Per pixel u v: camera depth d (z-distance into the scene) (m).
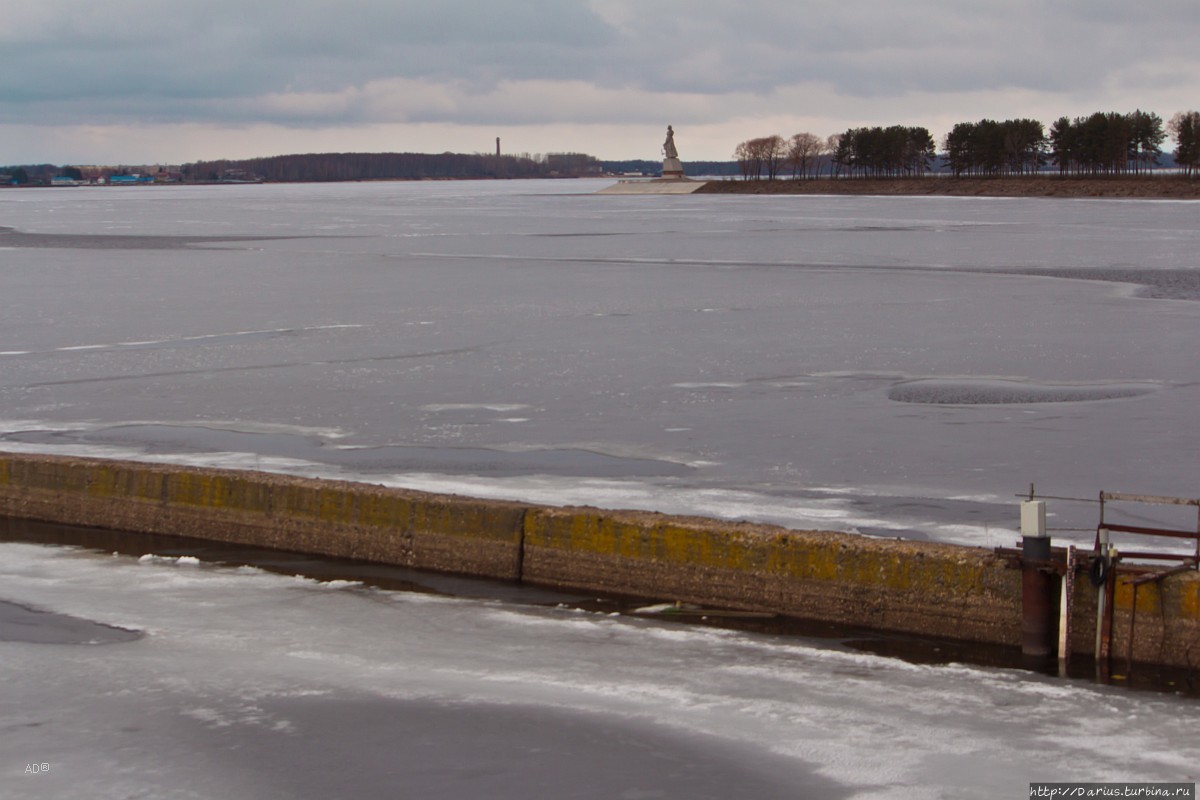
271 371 27.44
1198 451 18.72
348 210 144.12
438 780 8.87
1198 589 10.60
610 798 8.61
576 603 12.73
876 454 18.84
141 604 12.73
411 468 18.17
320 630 11.92
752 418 21.80
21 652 11.31
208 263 61.25
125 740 9.52
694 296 43.25
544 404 23.31
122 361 29.09
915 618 11.69
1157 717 9.74
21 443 20.06
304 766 9.09
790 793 8.64
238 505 14.97
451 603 12.70
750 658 11.10
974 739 9.41
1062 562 10.98
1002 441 19.66
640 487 16.89
